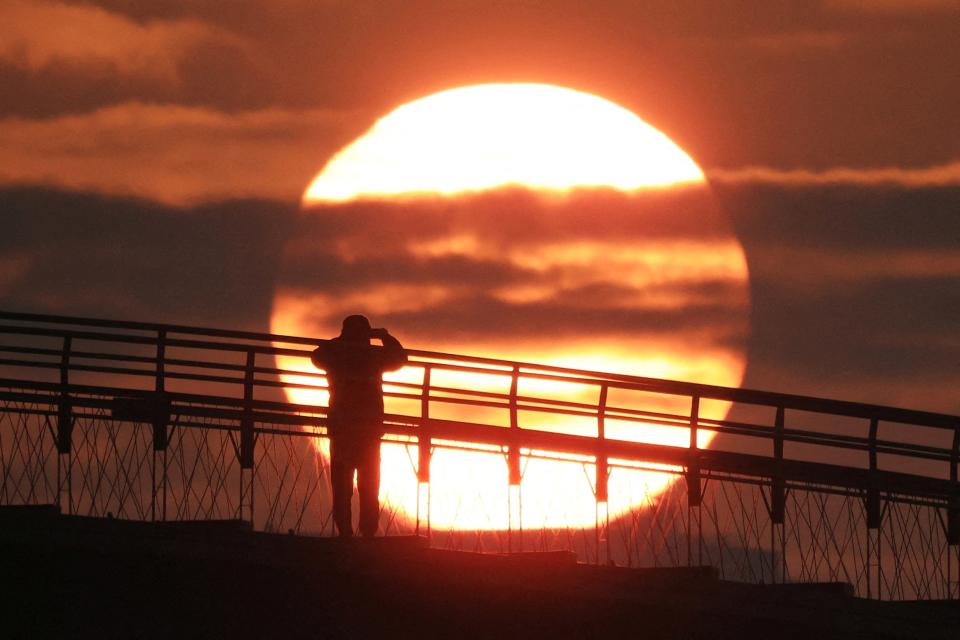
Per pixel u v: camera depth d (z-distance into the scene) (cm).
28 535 4972
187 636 4975
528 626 5191
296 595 5041
